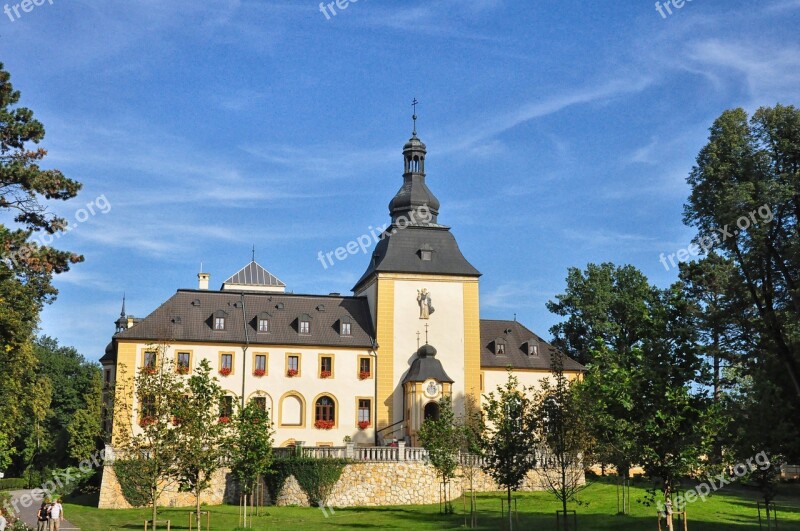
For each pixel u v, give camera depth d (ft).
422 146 272.92
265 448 163.32
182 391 134.00
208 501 199.11
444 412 180.04
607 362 114.01
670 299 107.65
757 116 175.94
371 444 245.45
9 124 128.98
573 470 143.84
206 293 254.88
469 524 150.61
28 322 182.91
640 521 142.92
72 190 129.49
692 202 180.55
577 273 294.25
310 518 166.50
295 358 247.91
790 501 169.89
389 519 163.02
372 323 258.37
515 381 144.87
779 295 159.94
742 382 151.02
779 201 162.91
